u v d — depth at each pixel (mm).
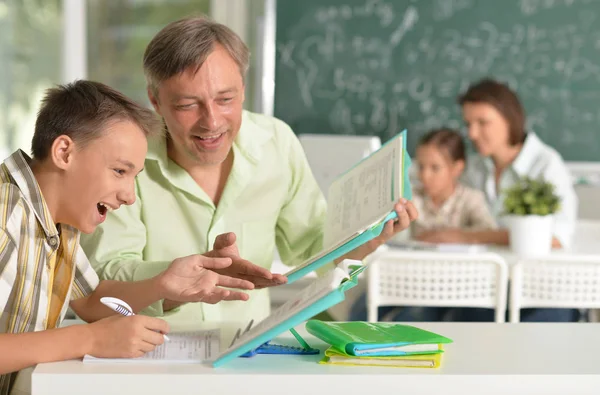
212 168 2096
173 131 1909
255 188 2123
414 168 4984
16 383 1706
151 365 1522
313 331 1689
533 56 5562
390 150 1854
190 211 2084
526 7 5539
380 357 1545
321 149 3660
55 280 1764
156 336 1571
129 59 6059
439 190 4066
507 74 5590
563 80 5559
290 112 5746
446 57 5617
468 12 5578
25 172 1610
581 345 1692
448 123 5641
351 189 1920
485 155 4102
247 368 1511
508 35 5566
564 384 1487
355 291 3543
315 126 5727
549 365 1542
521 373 1489
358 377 1467
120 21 6031
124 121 1596
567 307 3129
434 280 3109
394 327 1695
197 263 1686
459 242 3678
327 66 5699
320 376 1467
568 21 5523
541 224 3383
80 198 1616
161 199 2080
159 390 1465
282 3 5707
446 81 5625
